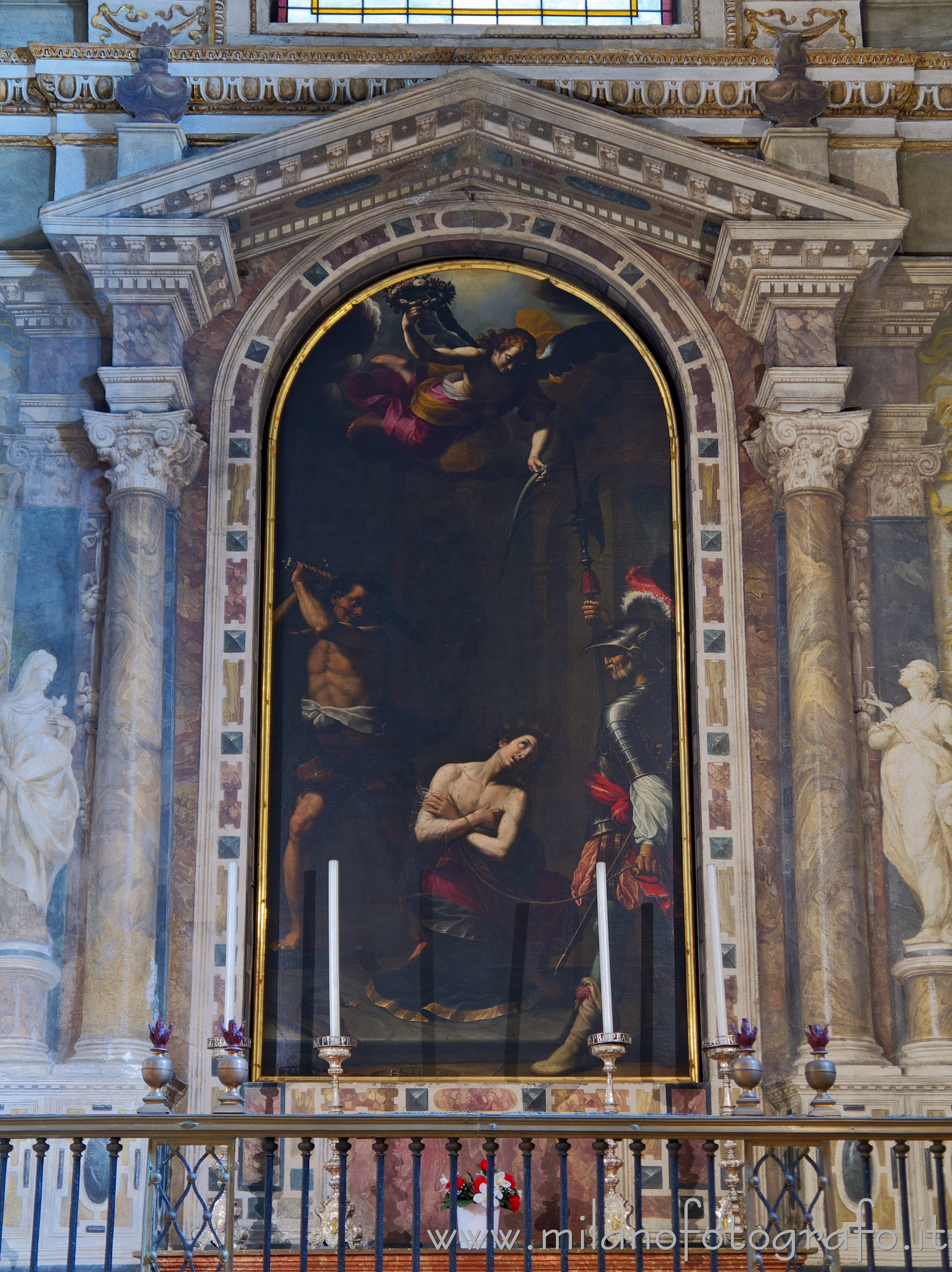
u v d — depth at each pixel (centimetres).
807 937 788
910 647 866
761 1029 805
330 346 941
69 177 920
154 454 853
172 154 897
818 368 872
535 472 916
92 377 902
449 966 828
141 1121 540
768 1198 761
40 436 891
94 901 786
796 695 827
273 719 869
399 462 918
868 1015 777
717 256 898
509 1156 791
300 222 926
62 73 923
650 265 936
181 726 849
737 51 926
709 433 905
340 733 867
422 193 946
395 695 876
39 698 845
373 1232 774
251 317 922
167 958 808
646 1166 785
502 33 965
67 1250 663
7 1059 767
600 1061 808
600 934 777
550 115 895
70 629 861
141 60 914
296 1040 811
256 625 878
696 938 830
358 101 921
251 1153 780
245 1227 761
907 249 927
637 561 897
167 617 860
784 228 871
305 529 903
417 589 895
